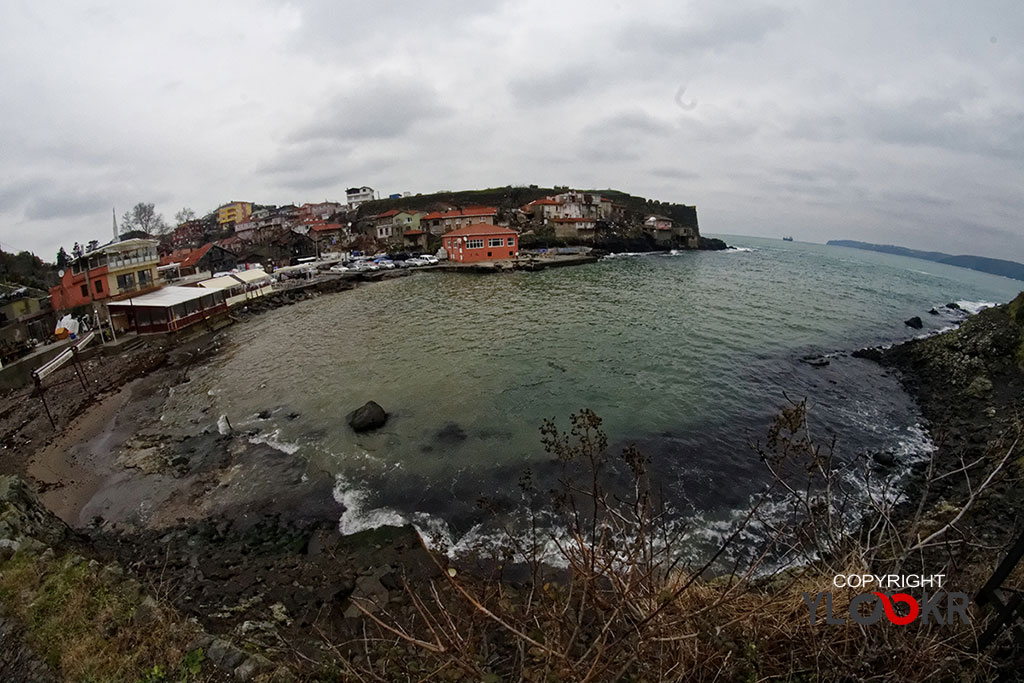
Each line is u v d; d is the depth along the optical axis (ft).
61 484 49.73
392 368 77.71
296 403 66.08
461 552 36.88
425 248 266.57
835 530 16.03
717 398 63.67
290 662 23.56
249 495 45.60
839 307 129.80
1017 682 11.97
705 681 12.55
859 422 57.93
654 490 43.39
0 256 156.35
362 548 37.91
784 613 13.41
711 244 344.08
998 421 54.60
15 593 25.02
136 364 87.66
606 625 12.30
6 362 79.97
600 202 321.73
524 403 62.39
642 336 93.04
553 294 141.18
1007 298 218.59
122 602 25.21
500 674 15.92
